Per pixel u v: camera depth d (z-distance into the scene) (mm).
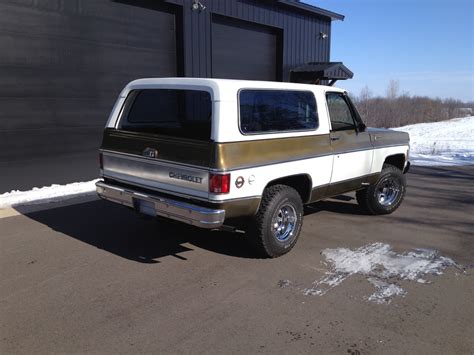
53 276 4254
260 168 4316
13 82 7590
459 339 3209
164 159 4359
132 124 5094
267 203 4539
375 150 6121
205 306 3676
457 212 6852
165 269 4453
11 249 4969
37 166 8148
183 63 10453
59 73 8258
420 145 18688
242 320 3451
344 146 5523
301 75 14797
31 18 7703
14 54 7547
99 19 8781
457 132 27422
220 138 3980
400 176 6652
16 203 7012
